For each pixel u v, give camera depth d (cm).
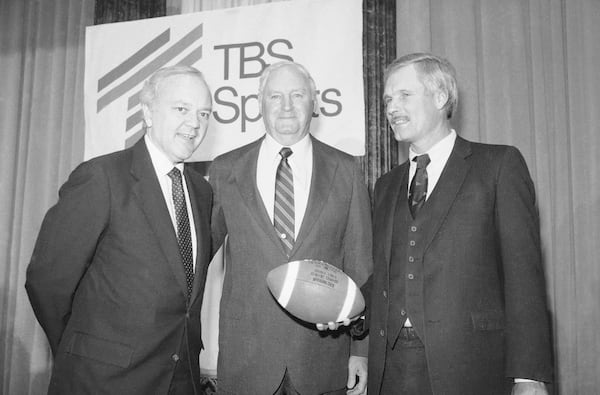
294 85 159
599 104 269
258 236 151
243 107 243
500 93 274
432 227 134
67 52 314
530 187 135
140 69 256
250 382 144
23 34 322
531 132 270
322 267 142
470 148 144
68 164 306
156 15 294
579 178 267
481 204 133
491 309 130
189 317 135
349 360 160
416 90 143
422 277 133
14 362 296
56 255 127
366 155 259
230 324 151
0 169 312
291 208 156
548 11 277
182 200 143
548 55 274
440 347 127
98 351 123
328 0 241
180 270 133
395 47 267
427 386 130
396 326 135
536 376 117
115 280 128
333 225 155
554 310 259
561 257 263
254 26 247
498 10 279
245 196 156
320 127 234
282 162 161
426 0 277
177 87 141
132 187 135
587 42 274
